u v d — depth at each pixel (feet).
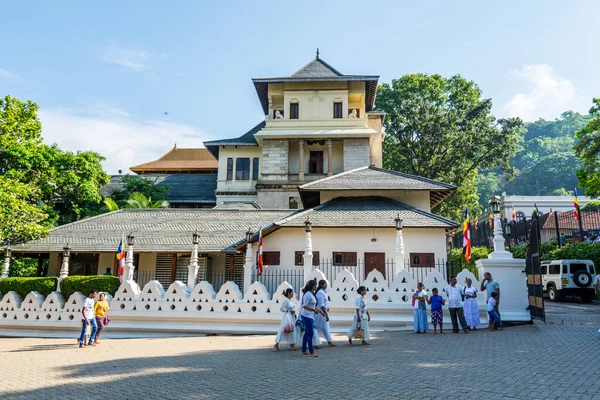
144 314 51.62
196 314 50.70
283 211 86.07
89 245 71.20
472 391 20.57
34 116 92.32
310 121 140.26
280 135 138.41
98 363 32.35
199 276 75.51
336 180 80.59
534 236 48.49
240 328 49.70
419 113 156.97
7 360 35.14
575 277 77.25
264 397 20.58
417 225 64.08
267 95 150.20
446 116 158.92
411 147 162.71
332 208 72.54
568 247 90.74
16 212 65.41
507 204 193.06
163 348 40.16
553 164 342.44
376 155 150.82
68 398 21.90
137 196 129.18
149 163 202.80
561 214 116.78
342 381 23.20
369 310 49.01
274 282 65.10
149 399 21.13
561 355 29.17
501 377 23.29
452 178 156.15
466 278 48.75
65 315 53.47
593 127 98.73
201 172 196.44
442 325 46.44
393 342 37.73
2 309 55.98
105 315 48.08
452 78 173.88
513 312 47.60
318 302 36.37
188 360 32.27
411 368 26.16
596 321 47.91
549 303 76.18
